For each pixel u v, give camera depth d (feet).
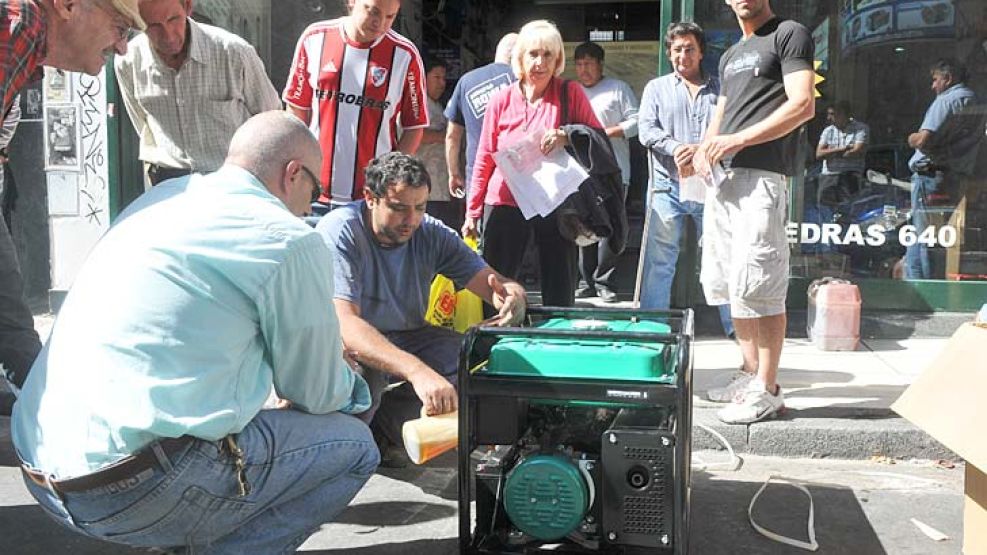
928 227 21.13
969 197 20.94
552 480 9.19
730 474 13.56
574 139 15.60
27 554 10.79
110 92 22.71
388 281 12.65
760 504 12.32
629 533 9.30
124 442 7.71
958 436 9.07
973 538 10.01
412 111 15.64
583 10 35.45
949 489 12.98
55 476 7.89
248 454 8.31
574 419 10.16
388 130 15.39
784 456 14.35
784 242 14.32
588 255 24.79
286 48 23.79
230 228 8.07
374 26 14.73
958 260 21.12
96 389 7.77
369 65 15.03
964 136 20.81
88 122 23.02
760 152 13.96
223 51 14.62
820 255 21.38
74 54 9.51
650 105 19.57
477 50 35.06
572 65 35.76
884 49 20.86
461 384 9.53
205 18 23.68
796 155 14.44
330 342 8.57
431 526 11.59
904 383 16.66
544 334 9.87
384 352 10.90
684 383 8.98
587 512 9.47
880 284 21.09
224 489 8.21
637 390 9.13
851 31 20.89
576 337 9.82
